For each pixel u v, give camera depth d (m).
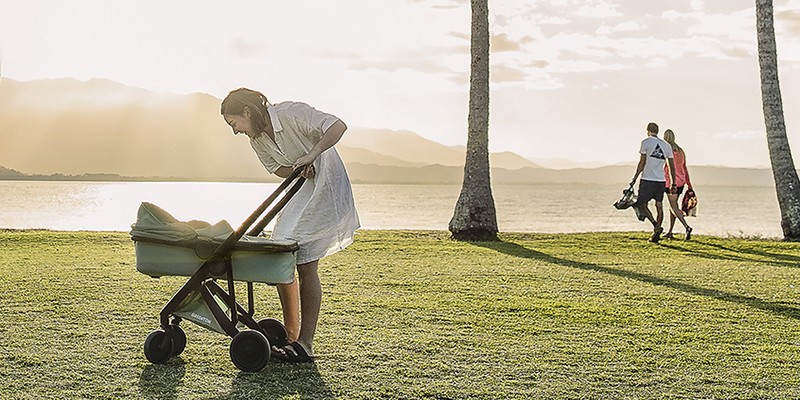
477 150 14.15
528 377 4.39
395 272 8.75
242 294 7.04
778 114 14.97
